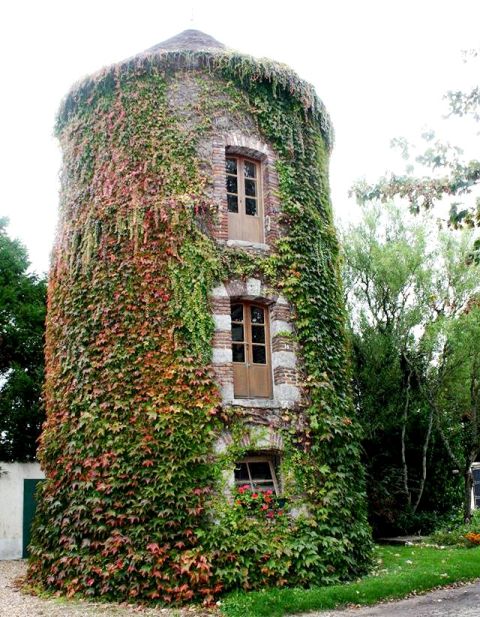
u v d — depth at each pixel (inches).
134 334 464.8
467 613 349.1
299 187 552.4
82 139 544.1
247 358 497.0
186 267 479.8
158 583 402.3
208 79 546.3
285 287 513.7
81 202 525.7
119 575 410.9
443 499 798.5
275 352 499.8
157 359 455.5
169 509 418.3
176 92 534.0
